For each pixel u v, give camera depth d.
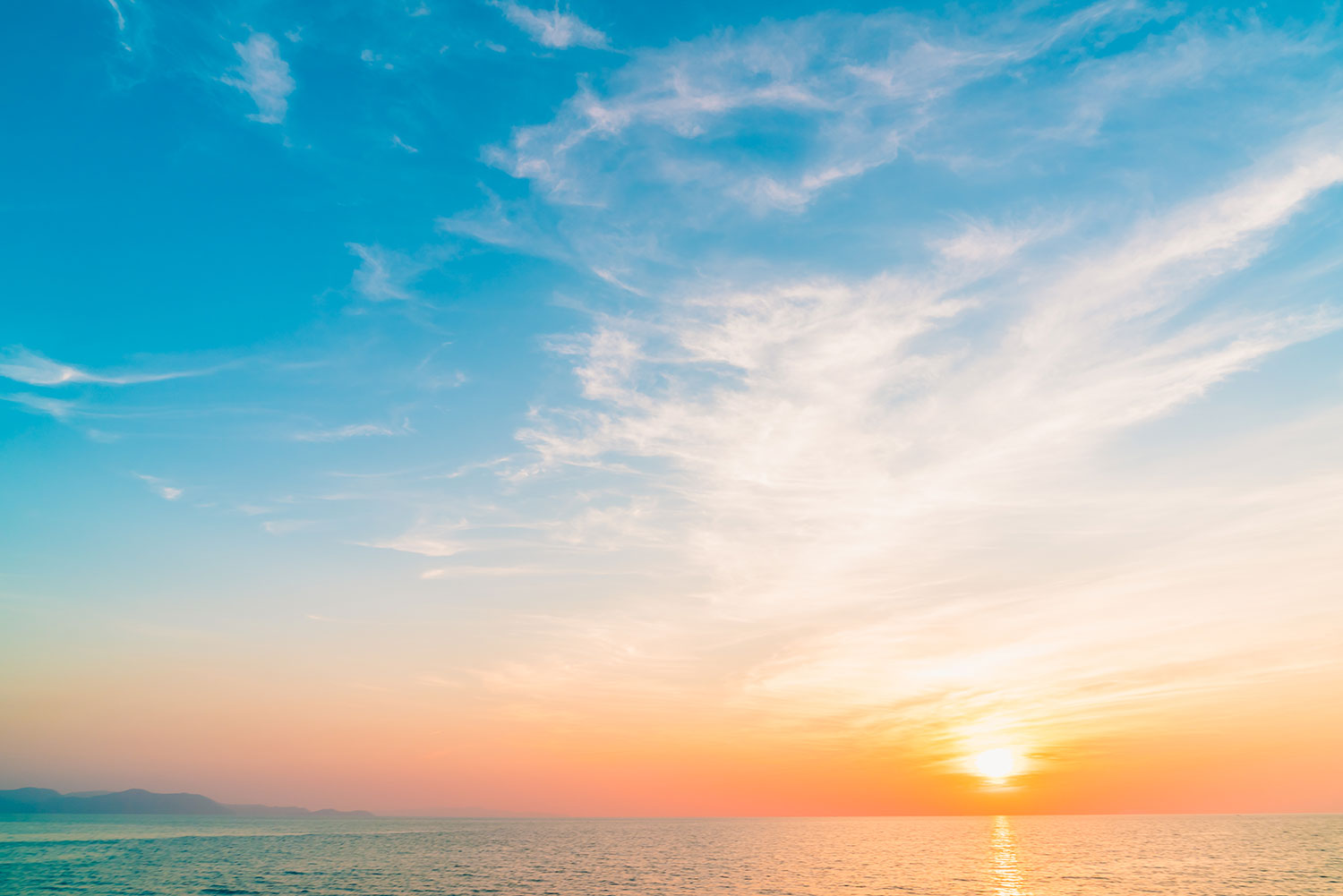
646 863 119.62
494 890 83.25
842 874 101.56
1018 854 132.75
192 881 89.81
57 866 106.12
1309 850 130.12
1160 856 122.88
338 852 139.25
